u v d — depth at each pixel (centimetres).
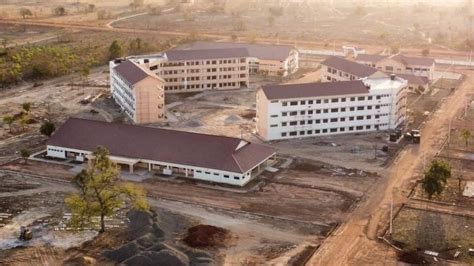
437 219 12175
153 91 18712
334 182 14175
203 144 14638
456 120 19488
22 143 16838
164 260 9975
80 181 11375
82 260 10338
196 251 10481
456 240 11212
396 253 10750
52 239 11219
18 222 11919
